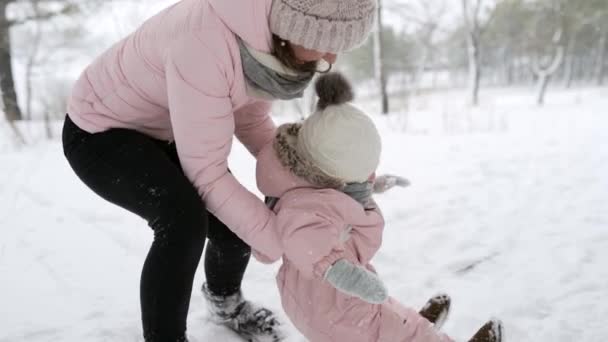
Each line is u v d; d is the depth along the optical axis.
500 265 2.59
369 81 18.97
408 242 2.89
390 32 21.20
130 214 3.40
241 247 1.77
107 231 3.09
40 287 2.37
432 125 9.27
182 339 1.57
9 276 2.49
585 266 2.54
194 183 1.45
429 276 2.46
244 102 1.50
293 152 1.55
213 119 1.35
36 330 2.00
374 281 1.39
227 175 1.46
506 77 36.84
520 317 2.10
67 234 3.05
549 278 2.42
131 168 1.46
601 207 3.43
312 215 1.44
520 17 21.84
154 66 1.43
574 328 2.01
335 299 1.53
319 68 1.50
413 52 22.12
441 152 5.72
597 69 33.06
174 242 1.44
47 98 10.73
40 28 11.16
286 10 1.25
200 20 1.32
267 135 1.90
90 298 2.26
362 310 1.53
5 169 4.80
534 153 5.39
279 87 1.40
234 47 1.32
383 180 1.87
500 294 2.28
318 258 1.41
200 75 1.30
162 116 1.56
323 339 1.55
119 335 1.96
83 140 1.54
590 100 16.14
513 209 3.44
